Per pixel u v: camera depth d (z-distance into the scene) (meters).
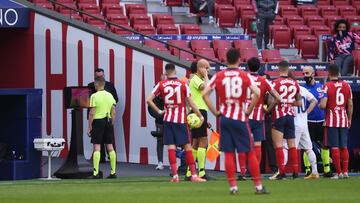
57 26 61.28
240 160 38.62
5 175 51.12
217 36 68.25
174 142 46.53
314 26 74.00
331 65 49.34
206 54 64.81
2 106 52.09
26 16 61.41
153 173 53.94
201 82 47.38
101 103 49.75
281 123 48.22
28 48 61.97
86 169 50.66
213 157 49.56
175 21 73.81
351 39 64.25
